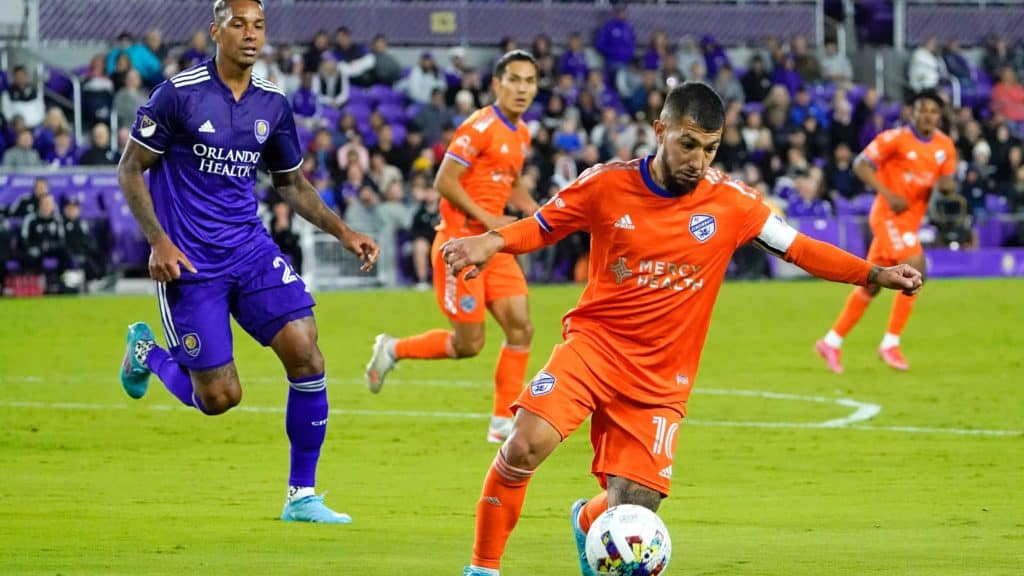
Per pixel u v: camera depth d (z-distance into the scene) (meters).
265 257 14.87
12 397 25.53
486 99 56.34
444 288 21.92
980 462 19.03
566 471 18.41
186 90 14.38
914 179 29.62
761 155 55.69
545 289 49.41
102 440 20.78
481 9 63.16
